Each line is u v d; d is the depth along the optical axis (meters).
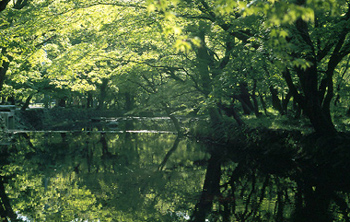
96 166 13.75
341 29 11.94
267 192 9.55
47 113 40.25
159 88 24.16
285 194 9.35
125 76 22.75
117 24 16.67
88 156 16.30
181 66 21.61
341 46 13.16
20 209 7.97
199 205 8.38
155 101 23.44
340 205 8.22
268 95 28.97
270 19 3.80
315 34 12.43
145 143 21.84
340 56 13.02
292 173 12.12
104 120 47.59
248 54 14.95
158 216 7.54
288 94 21.22
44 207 8.18
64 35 20.98
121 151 18.20
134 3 16.45
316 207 8.00
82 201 8.77
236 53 17.00
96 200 8.87
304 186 10.19
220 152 17.66
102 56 20.88
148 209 8.06
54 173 12.20
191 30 20.44
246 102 25.47
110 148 19.34
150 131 30.70
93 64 19.78
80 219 7.32
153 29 17.84
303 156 13.52
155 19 15.86
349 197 9.02
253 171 12.62
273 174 12.03
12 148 18.59
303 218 7.20
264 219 7.13
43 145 20.16
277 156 15.12
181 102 25.02
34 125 35.53
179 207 8.24
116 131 30.56
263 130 17.03
